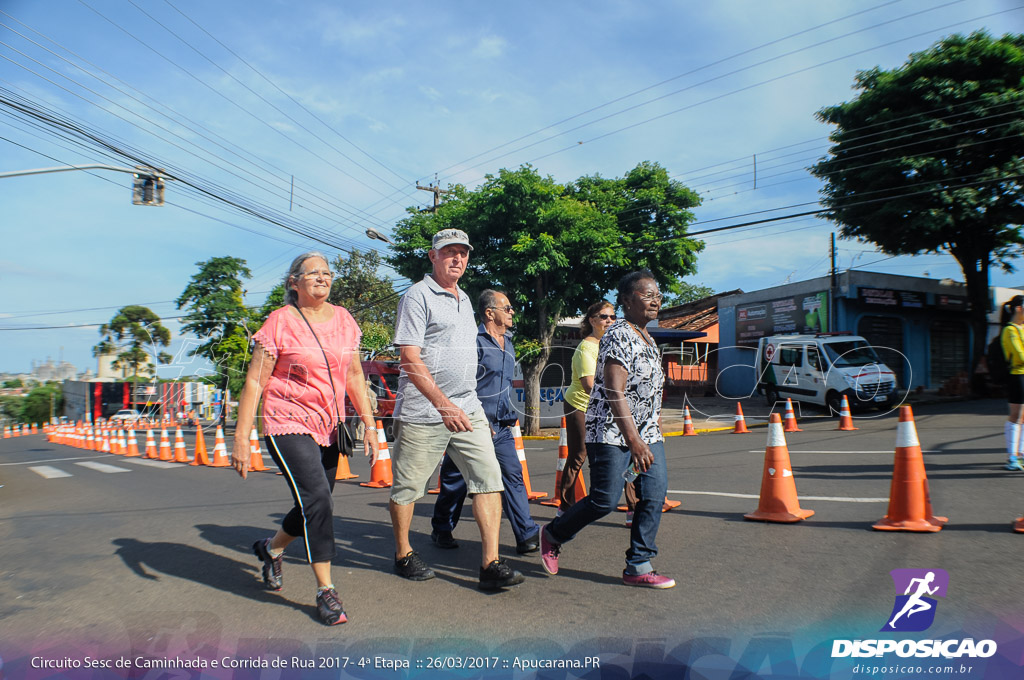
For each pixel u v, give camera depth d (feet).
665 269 53.62
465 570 12.89
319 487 10.30
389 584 11.99
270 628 9.93
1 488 32.73
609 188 57.57
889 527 14.14
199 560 14.23
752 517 15.81
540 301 51.08
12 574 13.53
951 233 55.98
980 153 52.80
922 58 54.24
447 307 11.98
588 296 54.08
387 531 16.76
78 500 25.59
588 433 11.77
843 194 58.44
